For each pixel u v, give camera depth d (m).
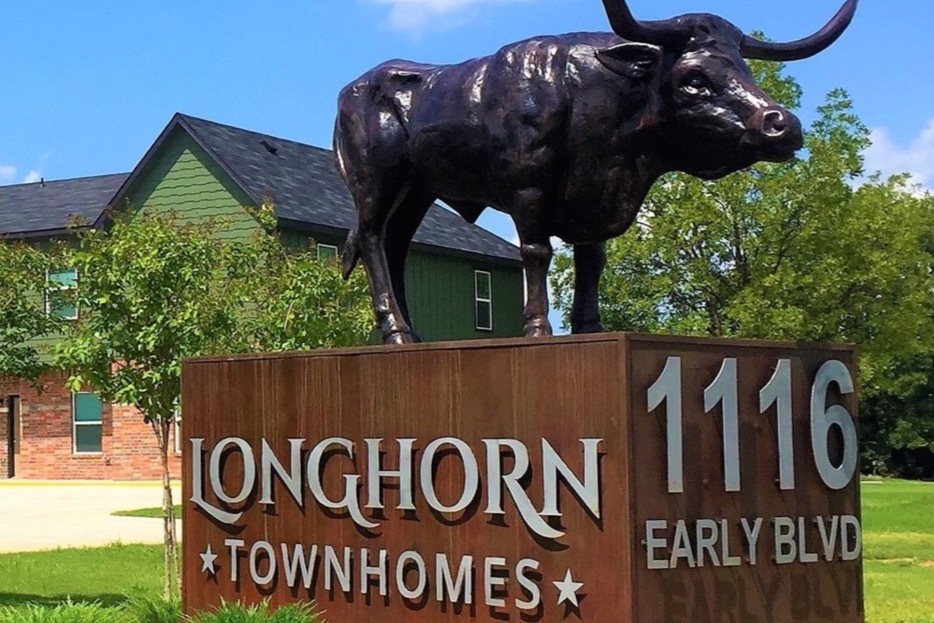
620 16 5.14
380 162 6.25
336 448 5.81
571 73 5.50
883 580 12.52
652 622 4.77
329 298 10.70
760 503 5.12
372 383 5.68
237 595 6.21
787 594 5.19
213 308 10.07
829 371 5.36
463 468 5.30
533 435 5.08
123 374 10.20
